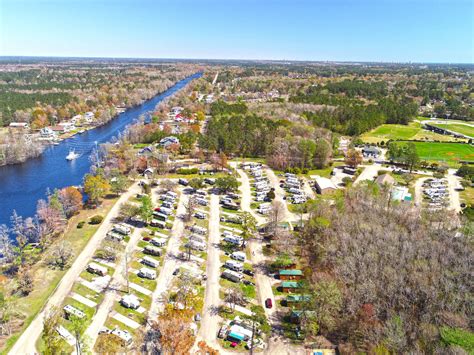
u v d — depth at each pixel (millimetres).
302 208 138500
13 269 103625
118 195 155625
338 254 101500
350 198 138000
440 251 100500
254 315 81938
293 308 87375
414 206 143250
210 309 88375
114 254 107125
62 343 74312
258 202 152250
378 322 78438
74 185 172750
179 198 153750
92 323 82312
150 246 112750
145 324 82750
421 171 195000
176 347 70250
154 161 185125
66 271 101688
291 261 104500
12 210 146625
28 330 80125
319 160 197125
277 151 198375
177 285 94250
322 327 82688
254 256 112375
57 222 127375
